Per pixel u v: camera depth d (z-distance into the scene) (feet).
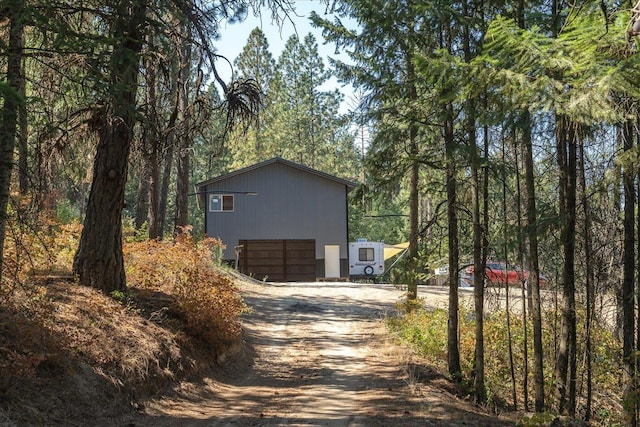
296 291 79.15
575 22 22.40
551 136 31.17
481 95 29.25
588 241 33.47
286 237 106.22
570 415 33.83
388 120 41.91
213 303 39.34
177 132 37.45
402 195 170.81
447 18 32.53
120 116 29.91
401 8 34.06
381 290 81.35
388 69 39.40
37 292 28.53
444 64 24.12
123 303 35.60
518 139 34.37
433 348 44.93
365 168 38.06
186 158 66.74
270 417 27.17
